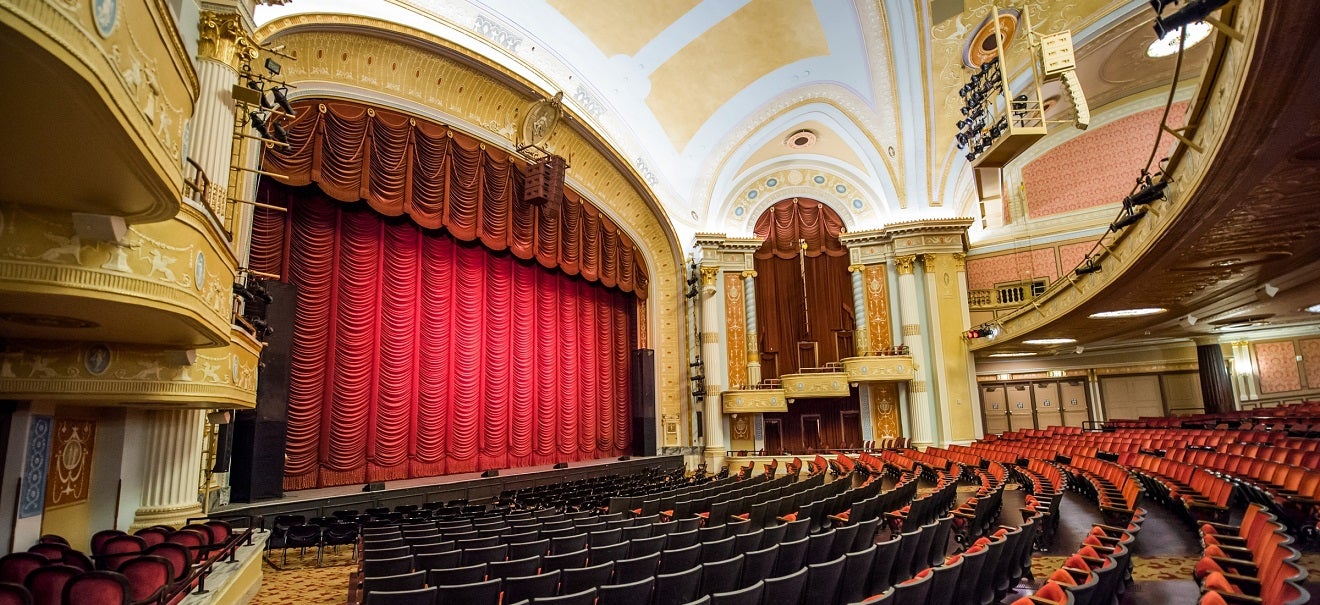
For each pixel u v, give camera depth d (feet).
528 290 44.55
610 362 51.65
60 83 6.77
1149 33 42.06
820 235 58.80
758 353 57.26
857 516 21.18
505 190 41.39
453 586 10.84
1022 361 62.90
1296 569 9.48
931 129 51.72
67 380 14.15
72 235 10.30
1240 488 21.56
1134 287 30.27
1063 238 56.13
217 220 13.73
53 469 16.17
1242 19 12.60
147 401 15.80
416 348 36.94
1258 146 15.12
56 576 10.52
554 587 12.07
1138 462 31.19
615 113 48.06
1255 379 55.16
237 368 18.40
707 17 43.98
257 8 25.98
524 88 39.99
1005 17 40.27
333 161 31.89
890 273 56.03
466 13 36.73
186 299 12.17
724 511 22.26
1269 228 21.13
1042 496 21.88
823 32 45.70
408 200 35.06
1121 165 53.72
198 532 15.94
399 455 35.65
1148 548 19.27
